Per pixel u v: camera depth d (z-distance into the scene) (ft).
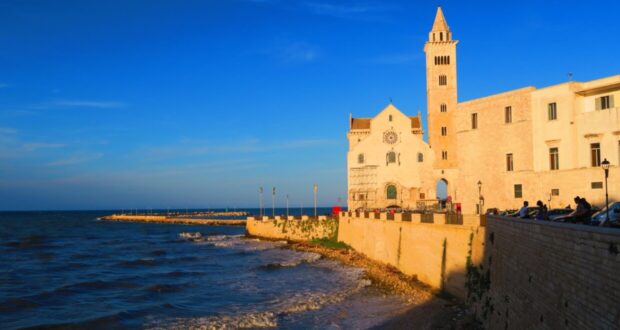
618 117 154.30
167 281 187.62
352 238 256.52
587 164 162.61
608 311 47.01
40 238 415.85
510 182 186.60
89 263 245.65
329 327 119.24
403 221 181.16
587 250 52.11
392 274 175.94
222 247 321.11
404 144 333.42
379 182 331.57
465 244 127.03
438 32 354.95
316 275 195.31
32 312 138.31
